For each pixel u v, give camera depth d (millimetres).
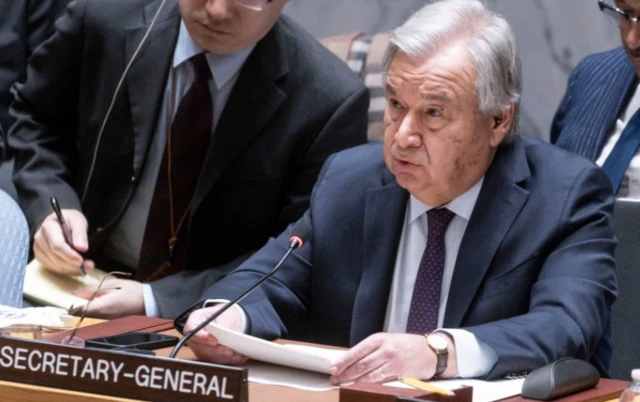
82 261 8875
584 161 6781
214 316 5789
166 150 9289
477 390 5469
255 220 9375
